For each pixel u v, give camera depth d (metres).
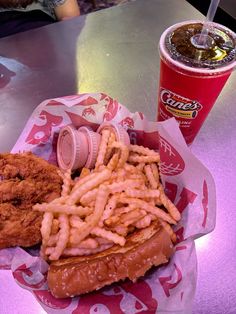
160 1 0.51
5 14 0.55
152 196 0.30
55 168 0.32
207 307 0.27
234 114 0.38
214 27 0.30
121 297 0.27
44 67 0.43
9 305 0.28
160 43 0.29
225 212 0.32
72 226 0.29
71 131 0.32
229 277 0.29
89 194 0.29
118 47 0.46
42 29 0.48
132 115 0.34
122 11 0.50
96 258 0.27
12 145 0.36
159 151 0.31
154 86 0.41
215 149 0.36
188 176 0.30
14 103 0.40
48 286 0.27
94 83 0.41
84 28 0.48
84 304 0.27
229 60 0.28
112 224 0.29
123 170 0.31
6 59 0.44
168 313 0.26
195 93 0.29
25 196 0.30
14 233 0.28
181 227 0.30
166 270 0.28
